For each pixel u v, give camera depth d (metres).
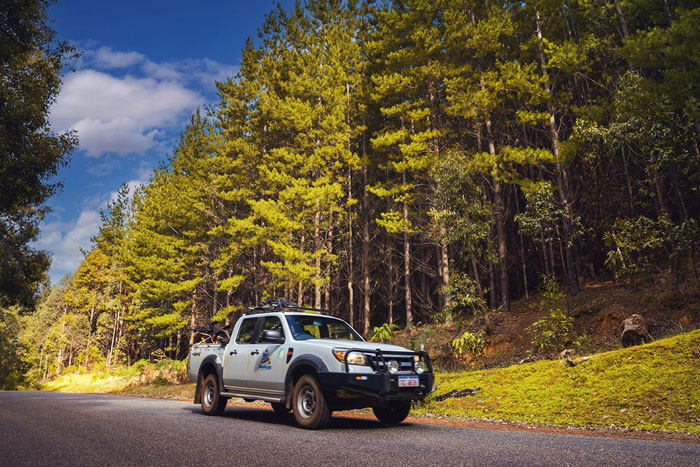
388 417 7.27
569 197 22.22
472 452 4.29
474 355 17.84
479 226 19.95
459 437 5.41
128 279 51.12
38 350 81.31
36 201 18.73
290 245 28.62
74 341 66.69
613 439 5.43
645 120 15.66
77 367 69.25
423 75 26.64
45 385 58.66
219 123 36.75
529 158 22.19
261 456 4.06
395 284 33.66
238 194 32.56
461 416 9.30
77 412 8.62
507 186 32.62
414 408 10.34
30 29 16.72
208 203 37.53
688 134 15.16
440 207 23.80
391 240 34.88
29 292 20.81
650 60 15.00
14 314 66.19
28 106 17.02
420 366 6.63
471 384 11.68
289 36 37.00
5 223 19.55
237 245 33.59
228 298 34.81
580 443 4.98
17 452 4.34
